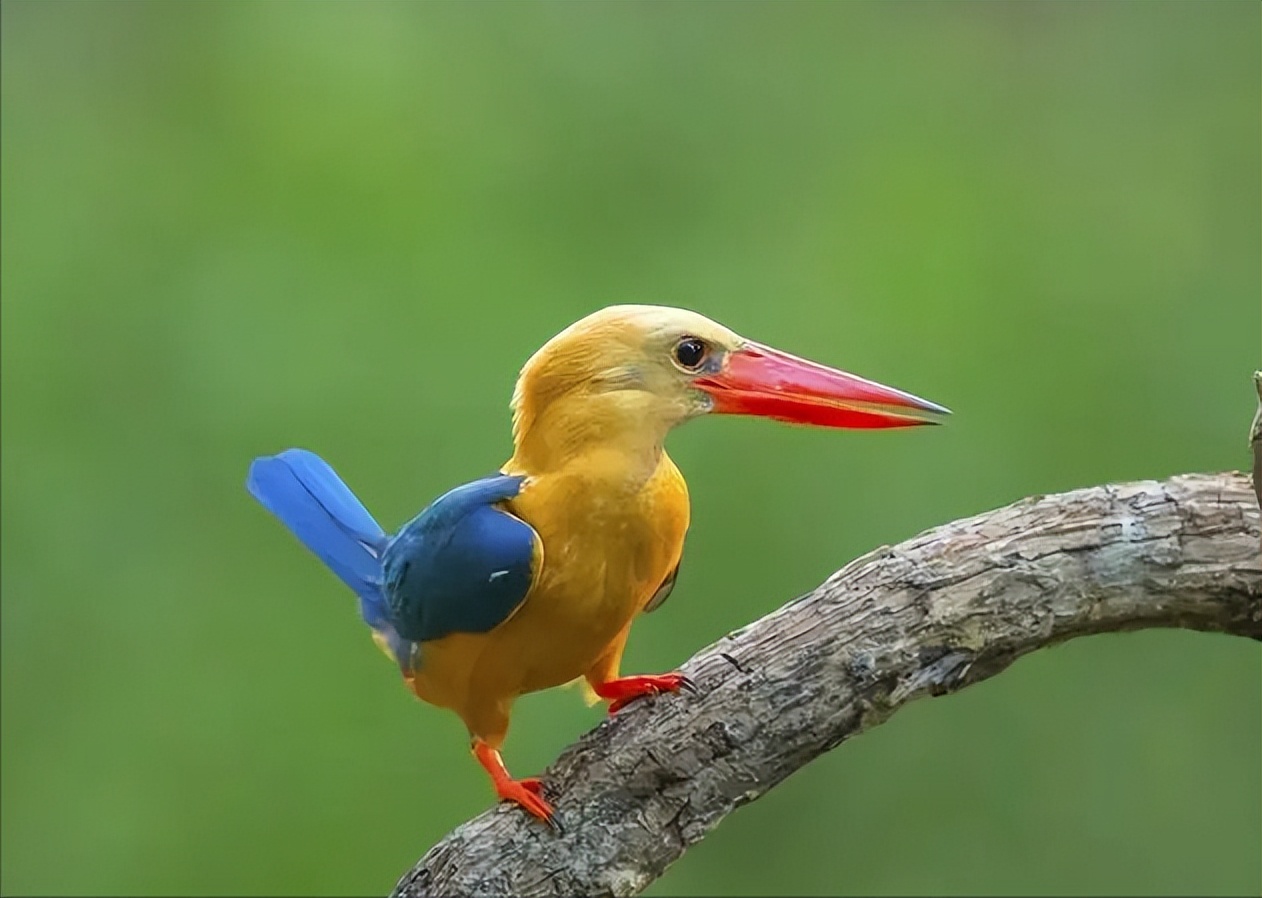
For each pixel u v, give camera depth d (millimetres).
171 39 11297
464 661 5559
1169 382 10328
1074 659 10266
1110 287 10578
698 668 5527
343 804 10047
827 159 11258
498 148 11125
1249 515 5570
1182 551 5520
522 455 5574
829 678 5395
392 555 5797
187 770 10070
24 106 11062
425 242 10672
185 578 10234
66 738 10016
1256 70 11250
